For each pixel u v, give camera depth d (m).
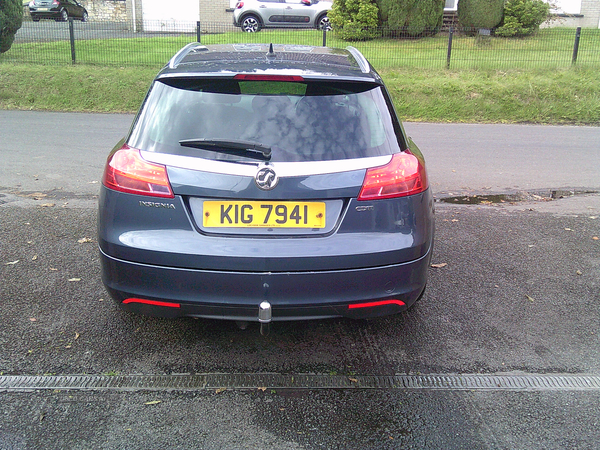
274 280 2.61
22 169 7.05
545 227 5.43
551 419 2.59
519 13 17.67
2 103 12.12
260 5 19.69
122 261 2.70
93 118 11.08
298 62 3.11
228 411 2.60
